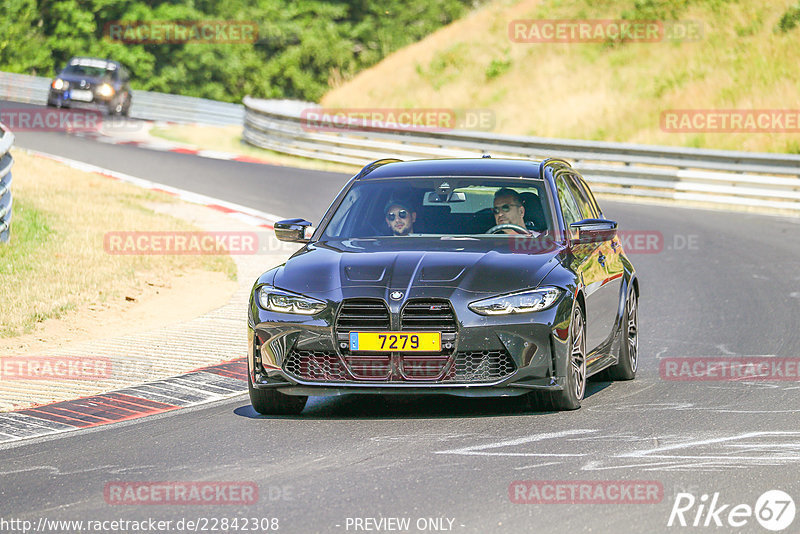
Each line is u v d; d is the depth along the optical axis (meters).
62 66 194.12
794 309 44.91
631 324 33.53
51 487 21.73
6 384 32.66
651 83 121.88
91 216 64.69
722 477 21.22
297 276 27.86
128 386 32.34
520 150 96.19
